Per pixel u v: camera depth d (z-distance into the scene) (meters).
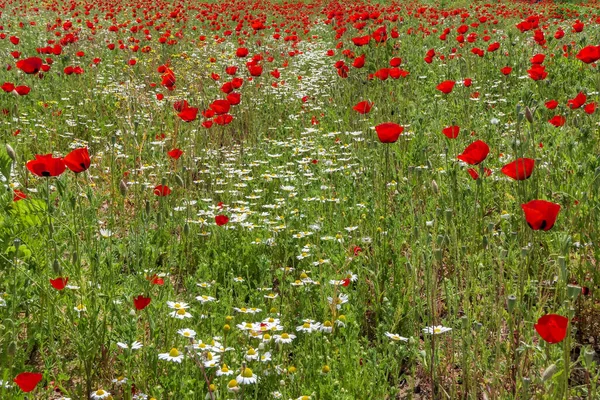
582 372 3.25
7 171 4.45
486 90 8.57
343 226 4.84
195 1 26.72
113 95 9.22
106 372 3.24
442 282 4.04
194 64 11.95
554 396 2.63
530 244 3.37
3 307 3.43
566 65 8.84
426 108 7.76
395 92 8.66
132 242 4.32
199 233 4.97
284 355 3.30
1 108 8.32
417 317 3.31
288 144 6.92
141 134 7.32
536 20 9.02
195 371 3.03
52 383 3.25
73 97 9.09
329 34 17.11
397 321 3.59
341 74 7.71
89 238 3.94
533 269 3.70
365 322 3.80
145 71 11.44
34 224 4.20
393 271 4.27
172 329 3.30
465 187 4.70
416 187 5.20
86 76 10.16
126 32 15.73
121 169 6.16
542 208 2.55
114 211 5.41
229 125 8.30
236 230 5.10
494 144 6.05
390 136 4.46
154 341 3.13
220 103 5.12
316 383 2.96
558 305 3.66
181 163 6.20
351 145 6.68
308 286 3.83
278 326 3.11
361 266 4.20
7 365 3.13
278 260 4.65
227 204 5.59
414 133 6.52
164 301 3.57
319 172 5.83
